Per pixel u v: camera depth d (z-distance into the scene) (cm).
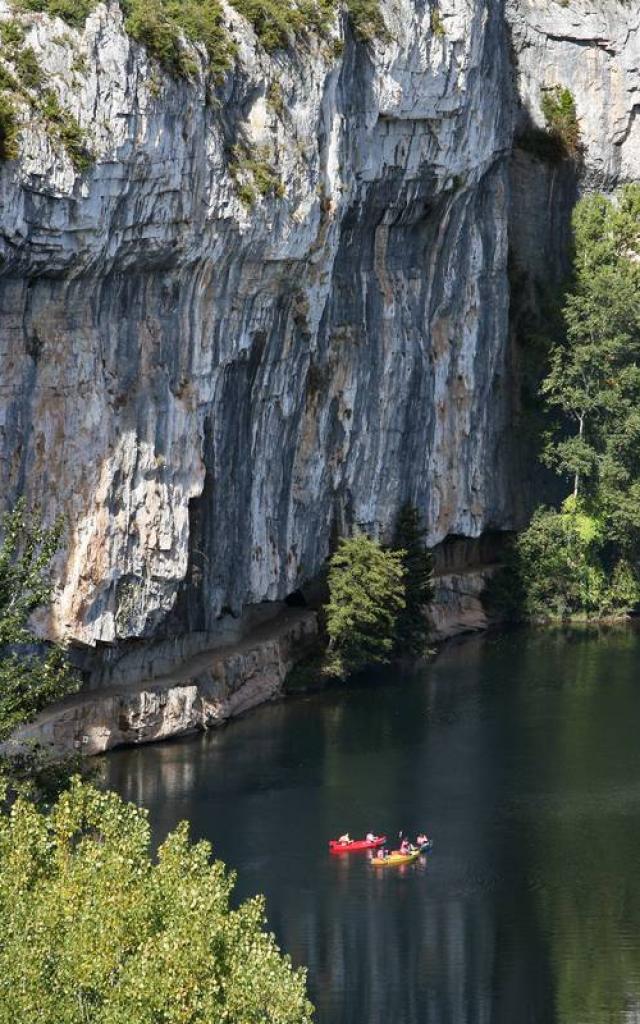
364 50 12244
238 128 10919
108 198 9681
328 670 12719
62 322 9900
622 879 9150
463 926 8575
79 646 10419
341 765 10781
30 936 5175
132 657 11044
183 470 10819
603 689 12812
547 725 11788
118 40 9638
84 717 10475
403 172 13112
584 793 10394
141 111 9756
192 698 11275
